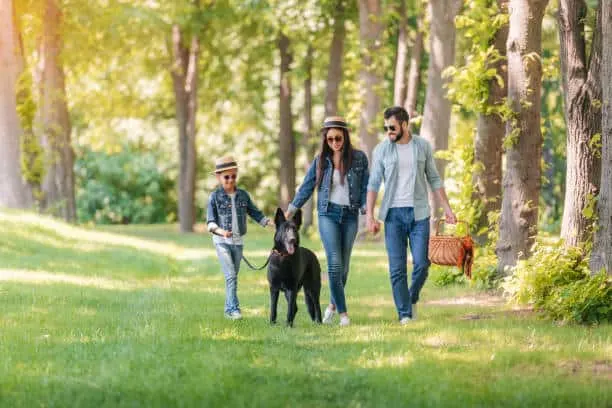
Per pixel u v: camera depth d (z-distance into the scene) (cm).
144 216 5816
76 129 5512
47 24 3344
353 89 3219
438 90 2280
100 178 5828
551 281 1138
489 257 1490
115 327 1003
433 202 2009
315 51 3838
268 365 757
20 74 3094
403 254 1041
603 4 1002
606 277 1014
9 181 2870
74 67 3647
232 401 620
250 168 5359
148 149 5747
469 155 1628
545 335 905
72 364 767
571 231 1187
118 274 1816
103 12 3425
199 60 4338
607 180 1021
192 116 4178
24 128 3084
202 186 5562
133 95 4388
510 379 687
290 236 998
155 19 3603
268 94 4866
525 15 1353
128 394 644
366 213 1052
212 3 3984
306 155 3972
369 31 3081
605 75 1010
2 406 612
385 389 658
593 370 734
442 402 612
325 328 1000
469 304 1278
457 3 2198
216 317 1094
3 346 855
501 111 1377
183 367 737
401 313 1040
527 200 1375
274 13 3188
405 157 1030
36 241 2258
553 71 1508
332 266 1033
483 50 1555
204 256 2441
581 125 1175
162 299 1332
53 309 1170
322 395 645
